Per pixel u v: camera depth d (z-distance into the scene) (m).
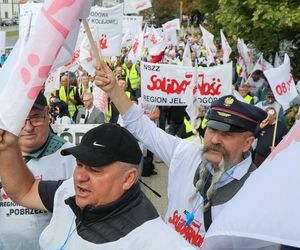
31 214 2.77
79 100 9.50
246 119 2.69
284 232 1.32
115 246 1.85
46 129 2.89
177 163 2.97
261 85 10.25
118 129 1.94
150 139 3.18
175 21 19.56
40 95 2.81
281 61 11.59
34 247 2.79
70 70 9.72
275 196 1.36
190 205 2.81
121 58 16.62
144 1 14.03
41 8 1.84
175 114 9.69
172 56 17.09
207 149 2.73
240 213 1.41
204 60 16.64
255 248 1.74
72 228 2.04
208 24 18.22
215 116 2.72
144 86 6.38
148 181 8.34
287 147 1.44
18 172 2.30
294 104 8.13
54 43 1.84
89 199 1.92
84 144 1.94
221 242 1.66
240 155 2.72
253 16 10.23
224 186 2.68
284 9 9.55
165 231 1.86
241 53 10.38
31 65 1.84
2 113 1.87
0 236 2.78
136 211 1.92
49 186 2.37
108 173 1.89
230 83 6.46
